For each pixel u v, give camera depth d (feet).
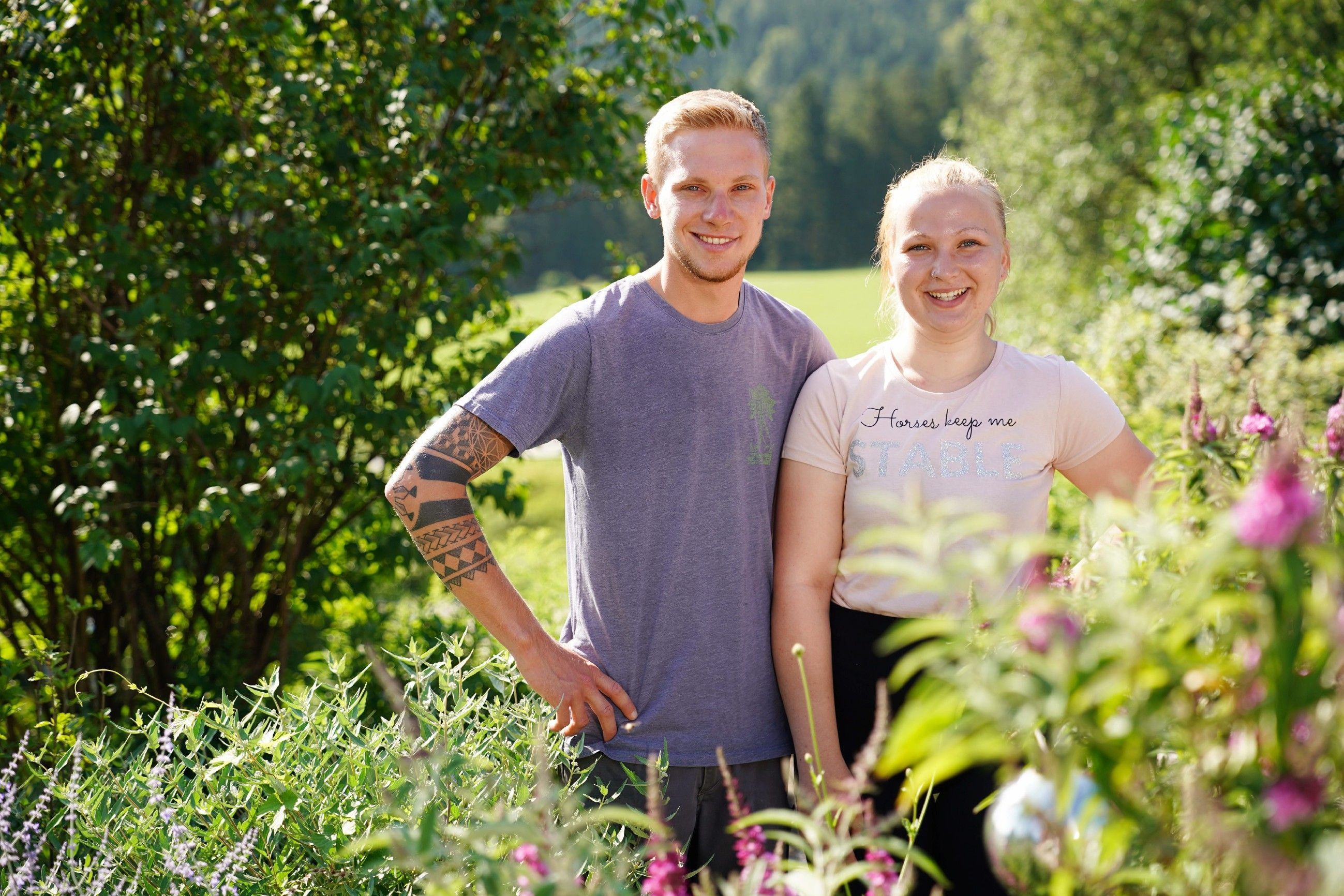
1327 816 2.90
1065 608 3.07
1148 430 15.56
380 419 11.65
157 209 11.76
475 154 11.98
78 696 9.36
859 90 240.32
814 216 216.54
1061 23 45.16
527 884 3.77
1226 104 23.09
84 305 11.93
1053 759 3.13
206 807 5.95
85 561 10.51
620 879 4.44
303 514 12.66
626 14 13.07
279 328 12.21
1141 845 3.42
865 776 4.10
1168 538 3.31
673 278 6.76
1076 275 42.16
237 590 13.00
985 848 6.30
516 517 13.55
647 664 6.75
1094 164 42.24
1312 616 2.81
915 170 7.14
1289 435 4.64
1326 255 20.59
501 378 6.61
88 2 11.09
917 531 3.29
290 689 11.94
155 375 10.82
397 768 5.94
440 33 12.13
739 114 6.66
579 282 13.41
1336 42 39.27
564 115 12.84
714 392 6.73
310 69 12.39
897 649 6.69
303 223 11.35
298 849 5.84
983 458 6.63
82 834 6.12
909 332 6.86
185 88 11.68
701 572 6.72
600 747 6.83
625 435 6.69
